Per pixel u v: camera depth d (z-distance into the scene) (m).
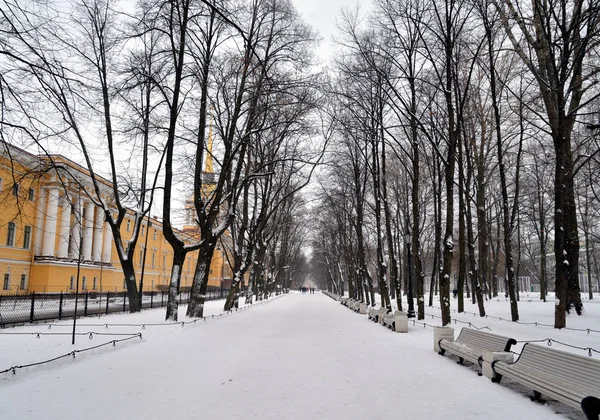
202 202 19.98
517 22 16.83
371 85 24.17
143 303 30.38
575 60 13.96
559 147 14.96
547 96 16.38
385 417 5.71
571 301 18.30
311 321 20.83
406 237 21.12
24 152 12.53
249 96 21.80
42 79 8.83
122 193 23.33
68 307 24.30
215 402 6.43
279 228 46.47
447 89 16.89
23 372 8.23
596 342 11.99
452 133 16.70
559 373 6.12
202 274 20.31
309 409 6.08
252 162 29.31
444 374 8.45
